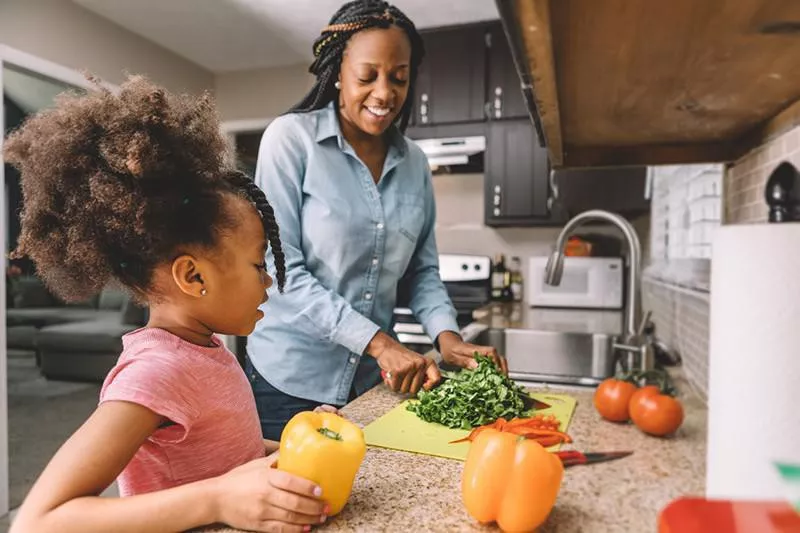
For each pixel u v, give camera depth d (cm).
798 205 90
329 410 88
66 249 64
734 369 41
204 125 69
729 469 41
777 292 39
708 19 62
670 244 237
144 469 67
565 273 294
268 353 124
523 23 52
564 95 99
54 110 66
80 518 51
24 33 264
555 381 135
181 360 68
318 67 125
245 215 69
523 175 322
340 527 55
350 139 127
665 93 97
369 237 124
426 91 332
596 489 59
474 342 187
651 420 74
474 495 54
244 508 54
